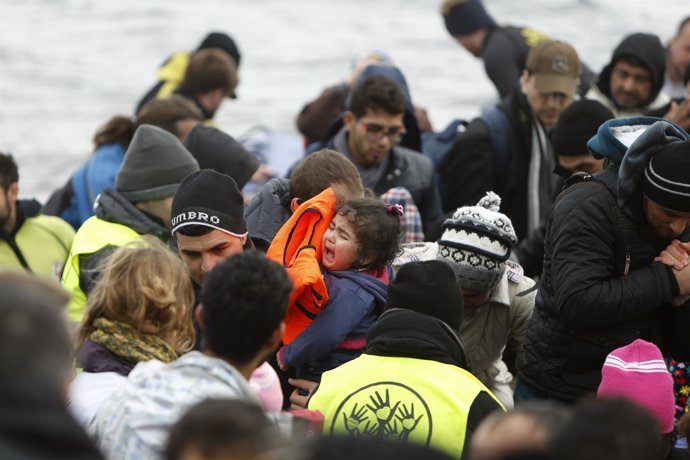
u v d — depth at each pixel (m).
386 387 9.52
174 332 9.91
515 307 12.73
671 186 10.60
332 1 56.34
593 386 11.41
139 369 8.71
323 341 11.38
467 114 36.47
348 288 11.58
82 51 45.44
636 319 11.30
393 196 15.77
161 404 8.33
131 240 12.09
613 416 6.57
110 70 42.41
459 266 11.91
